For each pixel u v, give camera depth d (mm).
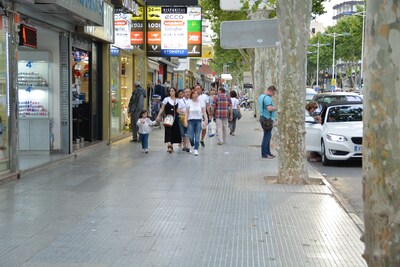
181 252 6031
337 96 20375
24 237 6527
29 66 13406
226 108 18359
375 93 3162
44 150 13562
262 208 8305
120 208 8117
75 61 15203
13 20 10094
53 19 12203
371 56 3184
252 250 6156
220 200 8844
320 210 8227
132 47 20344
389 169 3133
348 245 6410
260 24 10289
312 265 5664
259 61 25953
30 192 9227
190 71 45594
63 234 6672
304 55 10258
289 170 10484
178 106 15273
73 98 15219
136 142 18094
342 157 13727
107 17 16312
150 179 10758
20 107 13469
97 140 17156
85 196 8969
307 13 10102
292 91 10297
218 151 16141
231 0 11602
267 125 14445
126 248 6141
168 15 23188
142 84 23266
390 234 3162
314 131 15070
